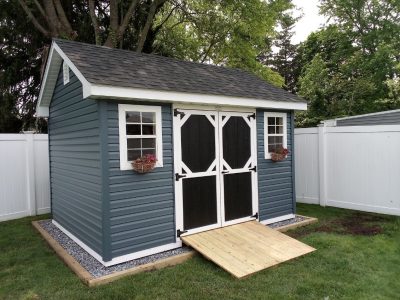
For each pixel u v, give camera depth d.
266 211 6.00
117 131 4.16
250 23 13.45
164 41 14.41
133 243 4.31
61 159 5.82
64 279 3.81
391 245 4.73
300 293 3.38
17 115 12.10
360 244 4.80
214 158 5.21
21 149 7.08
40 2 10.78
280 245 4.63
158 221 4.56
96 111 4.17
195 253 4.53
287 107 6.12
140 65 5.07
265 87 6.49
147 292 3.44
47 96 6.15
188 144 4.87
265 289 3.48
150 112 4.49
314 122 17.45
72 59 4.30
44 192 7.48
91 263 4.24
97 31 10.58
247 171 5.69
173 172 4.70
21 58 11.75
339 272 3.84
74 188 5.16
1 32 11.01
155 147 4.55
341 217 6.47
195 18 14.02
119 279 3.78
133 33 12.73
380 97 17.28
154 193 4.52
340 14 19.59
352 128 6.88
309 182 7.76
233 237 4.89
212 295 3.37
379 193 6.49
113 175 4.12
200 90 4.77
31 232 5.90
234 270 3.87
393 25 17.98
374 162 6.55
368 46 18.84
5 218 6.83
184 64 6.15
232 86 5.62
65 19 10.23
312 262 4.17
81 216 4.90
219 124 5.26
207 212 5.12
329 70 19.52
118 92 3.94
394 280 3.61
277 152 6.09
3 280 3.83
